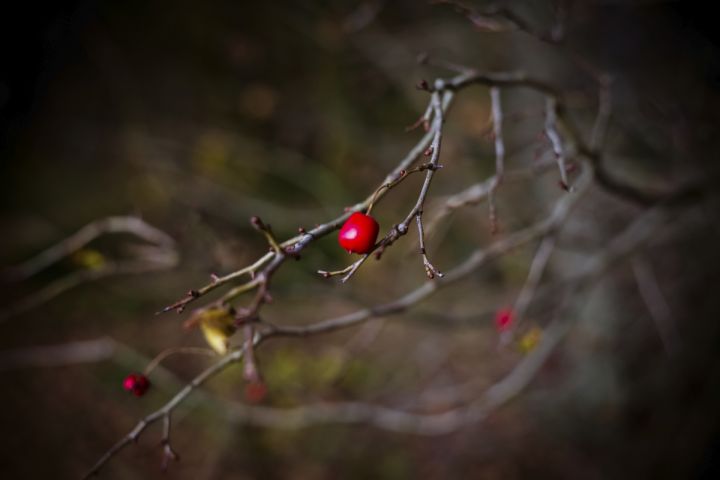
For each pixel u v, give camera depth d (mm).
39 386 5879
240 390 5492
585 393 4844
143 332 6512
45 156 8320
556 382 5035
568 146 2555
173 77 7336
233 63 6945
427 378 5422
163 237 2758
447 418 3502
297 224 5852
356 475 5055
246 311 1371
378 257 1299
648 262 4387
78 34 7199
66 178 8227
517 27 2326
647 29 4781
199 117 7434
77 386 5840
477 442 5160
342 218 1385
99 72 7496
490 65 5484
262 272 1354
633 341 4875
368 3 5477
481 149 5078
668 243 4797
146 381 1782
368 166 6473
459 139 5227
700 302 4961
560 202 2779
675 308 4949
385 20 6098
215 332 1396
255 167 7102
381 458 5168
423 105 5676
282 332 1907
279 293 3133
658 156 4758
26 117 7953
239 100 7176
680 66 4652
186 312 6070
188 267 2855
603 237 4398
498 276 5488
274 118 7070
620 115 3934
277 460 5129
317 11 5641
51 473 5051
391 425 3604
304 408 3664
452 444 5188
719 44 4855
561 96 2283
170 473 5012
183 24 6871
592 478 4723
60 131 7957
